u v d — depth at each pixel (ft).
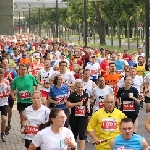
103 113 61.93
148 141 88.63
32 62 134.62
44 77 100.22
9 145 84.79
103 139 61.72
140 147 47.09
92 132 61.93
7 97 86.53
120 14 332.39
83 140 75.05
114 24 440.86
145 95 101.04
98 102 83.66
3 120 86.63
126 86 84.12
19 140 88.94
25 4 396.16
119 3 318.65
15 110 125.29
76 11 427.74
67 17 522.47
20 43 255.50
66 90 81.30
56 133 46.44
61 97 80.74
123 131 46.62
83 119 75.56
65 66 95.86
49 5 405.80
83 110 75.41
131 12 312.71
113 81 102.63
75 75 111.34
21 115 86.74
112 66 103.14
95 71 133.59
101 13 408.67
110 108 61.77
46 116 61.36
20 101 86.74
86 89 87.71
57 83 80.69
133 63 158.40
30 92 86.28
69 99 75.97
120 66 144.97
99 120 61.82
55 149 46.19
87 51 168.66
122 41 540.93
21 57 165.89
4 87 85.56
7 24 151.02
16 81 86.63
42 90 98.99
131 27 463.42
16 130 98.63
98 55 178.91
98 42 528.22
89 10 421.59
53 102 80.64
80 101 75.56
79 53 171.12
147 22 165.27
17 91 86.84
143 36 456.04
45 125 48.73
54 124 46.09
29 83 86.33
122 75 114.11
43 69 100.68
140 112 122.11
